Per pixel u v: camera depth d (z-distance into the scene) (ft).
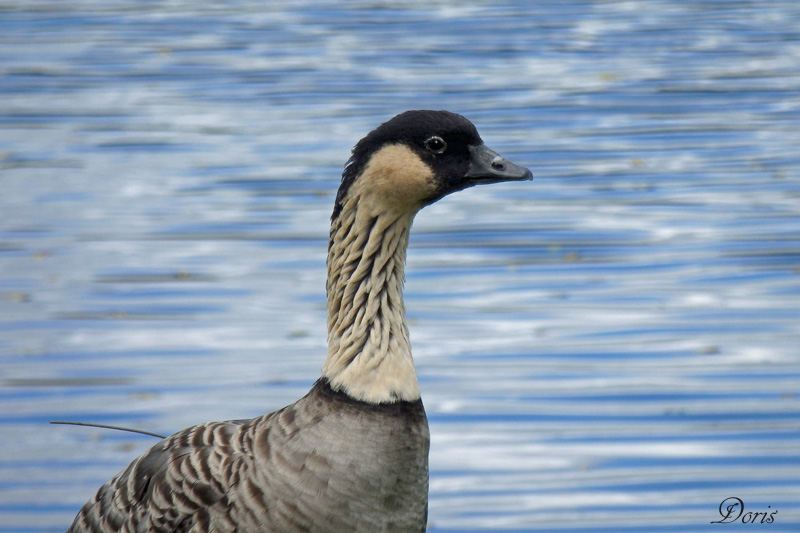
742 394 44.09
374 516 23.54
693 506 37.73
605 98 79.82
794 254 56.08
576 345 47.88
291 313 51.16
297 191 64.85
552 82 83.51
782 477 39.14
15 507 37.78
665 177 66.13
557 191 65.10
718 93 80.89
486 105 78.13
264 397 44.09
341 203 24.41
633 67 87.30
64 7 110.52
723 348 47.44
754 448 40.73
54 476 39.55
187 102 80.84
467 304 51.90
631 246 57.57
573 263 55.88
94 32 100.48
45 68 89.25
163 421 42.57
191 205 63.31
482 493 38.73
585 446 41.04
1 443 41.29
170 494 24.04
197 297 52.65
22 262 56.49
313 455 23.22
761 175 66.18
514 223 60.90
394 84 83.05
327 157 69.51
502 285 53.67
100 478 39.50
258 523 23.32
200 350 47.85
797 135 72.38
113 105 80.64
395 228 24.41
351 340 23.94
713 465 39.81
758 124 74.79
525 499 38.32
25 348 48.06
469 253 57.41
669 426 42.09
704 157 69.31
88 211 62.49
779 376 45.24
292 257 56.90
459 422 42.63
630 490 38.65
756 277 53.83
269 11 107.65
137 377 45.60
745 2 109.09
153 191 65.21
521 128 73.92
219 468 23.70
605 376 45.55
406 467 23.70
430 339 48.70
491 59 89.56
